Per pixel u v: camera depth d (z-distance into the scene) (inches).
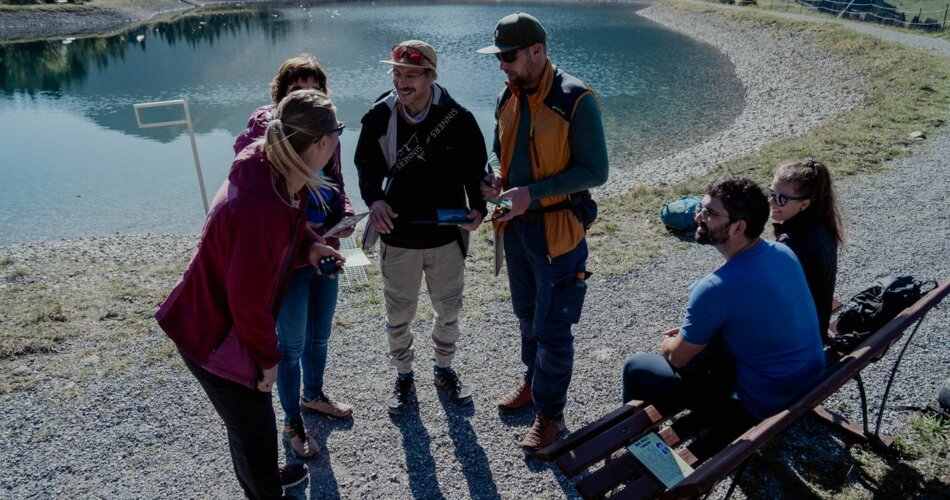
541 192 122.3
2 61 1405.0
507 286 233.0
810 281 130.0
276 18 2374.5
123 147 719.1
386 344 191.6
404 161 134.1
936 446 138.3
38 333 195.5
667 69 1206.3
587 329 200.8
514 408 156.8
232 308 93.0
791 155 405.1
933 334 183.6
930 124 465.7
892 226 282.2
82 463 141.2
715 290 107.9
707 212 107.4
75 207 528.1
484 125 780.6
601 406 161.3
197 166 350.6
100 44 1699.1
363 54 1471.5
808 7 1845.5
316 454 141.7
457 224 135.7
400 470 139.2
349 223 120.8
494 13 2527.1
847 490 126.8
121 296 229.3
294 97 89.1
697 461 109.8
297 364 133.6
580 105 121.2
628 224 302.4
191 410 159.6
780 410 103.3
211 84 1140.5
